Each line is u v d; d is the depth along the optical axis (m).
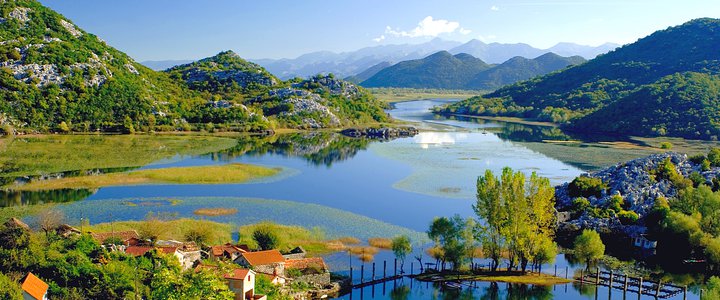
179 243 97.12
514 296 89.56
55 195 141.75
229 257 91.06
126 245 92.81
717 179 133.88
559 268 101.88
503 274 97.81
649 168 139.38
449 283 93.56
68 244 81.38
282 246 103.25
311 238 112.25
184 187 157.50
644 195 129.62
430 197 152.25
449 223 100.56
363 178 179.50
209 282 61.50
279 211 133.50
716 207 114.31
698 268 102.44
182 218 123.00
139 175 169.62
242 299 69.88
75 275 71.00
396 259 98.88
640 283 87.19
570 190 139.62
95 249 82.88
